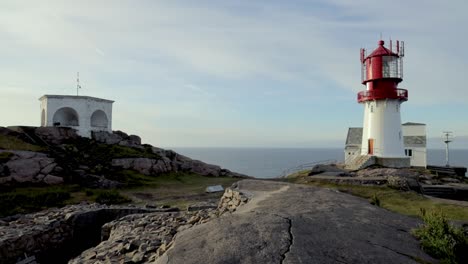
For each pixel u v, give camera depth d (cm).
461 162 17738
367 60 3947
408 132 4997
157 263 655
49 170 2631
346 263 648
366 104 4072
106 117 4125
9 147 2803
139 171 3238
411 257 726
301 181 2547
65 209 1836
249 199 1288
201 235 759
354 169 3631
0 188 2281
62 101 3788
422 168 4194
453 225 909
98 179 2698
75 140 3547
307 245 698
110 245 1012
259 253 654
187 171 3734
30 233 1434
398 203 1800
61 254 1578
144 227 1230
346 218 931
